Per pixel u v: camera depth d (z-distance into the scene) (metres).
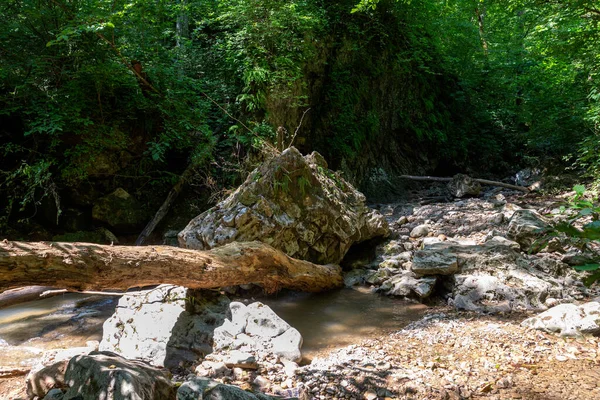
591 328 3.82
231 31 10.31
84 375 2.73
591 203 1.39
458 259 5.51
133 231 8.16
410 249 6.88
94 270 3.41
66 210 7.71
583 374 3.15
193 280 4.13
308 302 5.41
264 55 9.62
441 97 15.67
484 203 9.75
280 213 5.71
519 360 3.43
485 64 16.89
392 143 13.64
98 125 7.66
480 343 3.82
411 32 13.92
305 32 10.52
